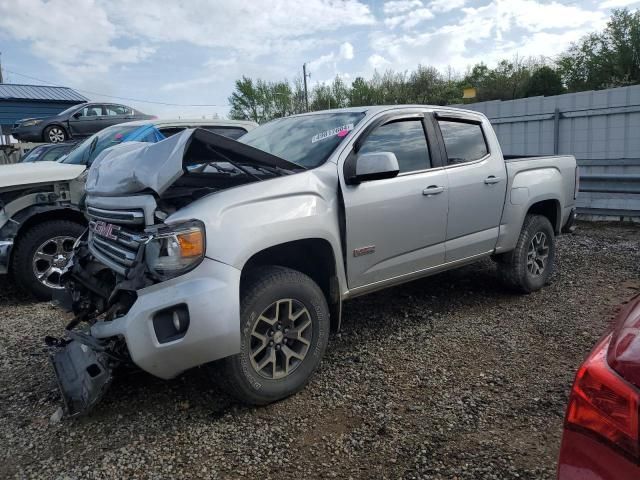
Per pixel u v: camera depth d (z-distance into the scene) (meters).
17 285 5.98
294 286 3.31
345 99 64.81
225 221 3.04
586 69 41.00
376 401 3.33
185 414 3.25
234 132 8.04
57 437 3.04
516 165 5.06
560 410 3.15
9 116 28.06
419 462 2.71
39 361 4.07
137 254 2.93
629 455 1.37
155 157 3.09
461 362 3.84
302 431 3.03
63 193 5.76
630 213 8.63
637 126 9.41
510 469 2.62
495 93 49.81
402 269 4.11
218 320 2.89
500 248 4.94
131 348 2.84
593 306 4.95
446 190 4.31
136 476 2.67
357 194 3.71
